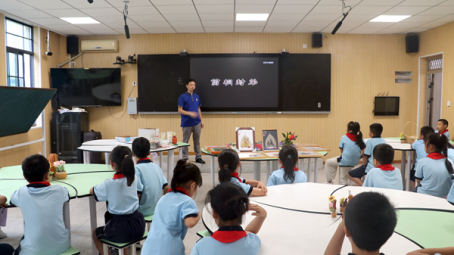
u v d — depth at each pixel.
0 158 4.97
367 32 6.47
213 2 4.56
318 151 4.05
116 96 6.58
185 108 5.91
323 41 6.60
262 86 6.57
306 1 4.52
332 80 6.66
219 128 6.69
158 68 6.55
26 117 3.51
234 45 6.56
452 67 5.62
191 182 1.70
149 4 4.64
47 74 6.22
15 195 1.99
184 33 6.55
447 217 1.83
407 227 1.68
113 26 5.93
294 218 1.79
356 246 1.02
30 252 1.94
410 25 5.90
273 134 4.27
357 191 2.31
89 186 2.55
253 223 1.56
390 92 6.71
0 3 4.56
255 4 4.66
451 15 5.23
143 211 2.56
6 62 5.13
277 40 6.57
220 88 6.55
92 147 4.20
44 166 2.03
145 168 2.58
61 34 6.57
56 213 2.01
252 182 2.38
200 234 2.03
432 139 2.96
